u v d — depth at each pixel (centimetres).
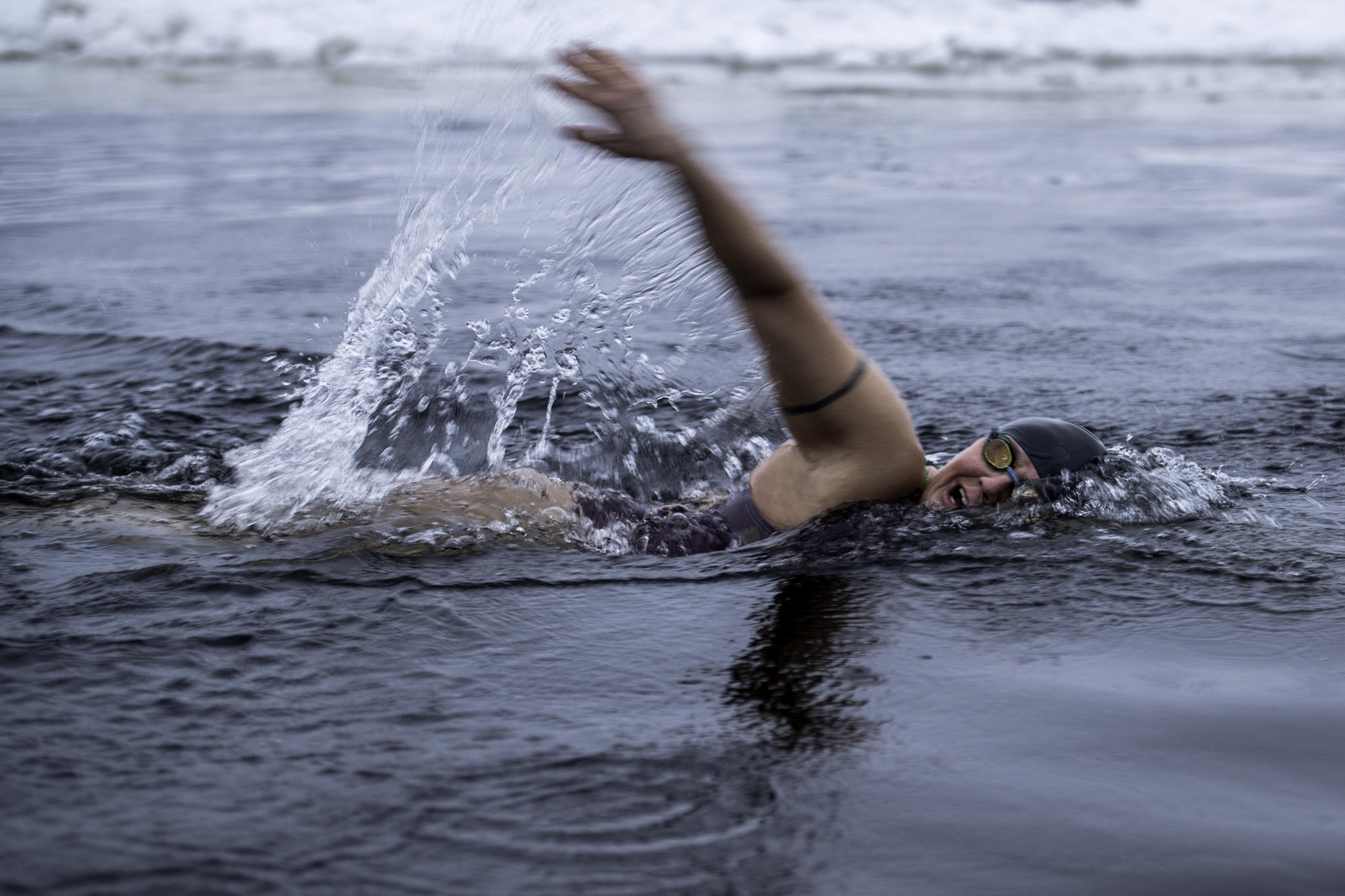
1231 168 1420
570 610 249
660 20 2939
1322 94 2381
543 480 320
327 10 2777
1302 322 650
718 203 264
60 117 1666
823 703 207
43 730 189
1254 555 281
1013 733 197
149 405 459
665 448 398
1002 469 305
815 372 289
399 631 234
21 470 359
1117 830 169
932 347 589
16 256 813
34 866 153
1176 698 211
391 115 1714
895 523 295
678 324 390
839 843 164
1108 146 1614
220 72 2414
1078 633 239
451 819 167
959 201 1165
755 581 267
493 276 725
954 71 2764
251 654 221
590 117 377
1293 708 207
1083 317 665
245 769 179
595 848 161
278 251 839
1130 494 310
